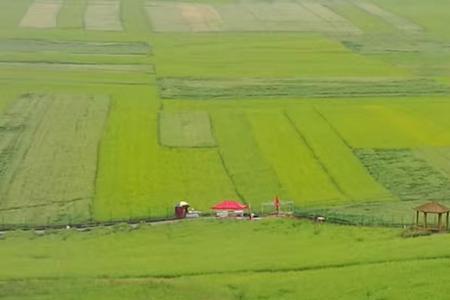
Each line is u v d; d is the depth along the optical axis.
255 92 138.88
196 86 143.12
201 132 113.88
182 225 77.19
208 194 89.62
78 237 73.12
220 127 116.56
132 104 129.12
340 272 57.34
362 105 130.38
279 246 66.44
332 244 66.62
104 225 78.81
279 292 53.84
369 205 85.50
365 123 119.19
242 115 123.44
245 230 74.00
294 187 92.00
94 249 67.88
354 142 109.69
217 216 81.38
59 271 60.06
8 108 124.69
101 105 127.94
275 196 88.75
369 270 56.97
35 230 77.00
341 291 53.06
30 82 142.75
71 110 124.50
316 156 103.50
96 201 87.12
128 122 118.44
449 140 111.50
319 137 111.81
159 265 61.34
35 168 97.56
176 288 55.09
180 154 103.94
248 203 86.31
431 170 98.44
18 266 61.84
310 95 137.12
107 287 55.41
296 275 57.38
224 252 64.94
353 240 68.06
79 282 56.72
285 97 135.62
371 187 92.06
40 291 54.84
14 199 87.38
